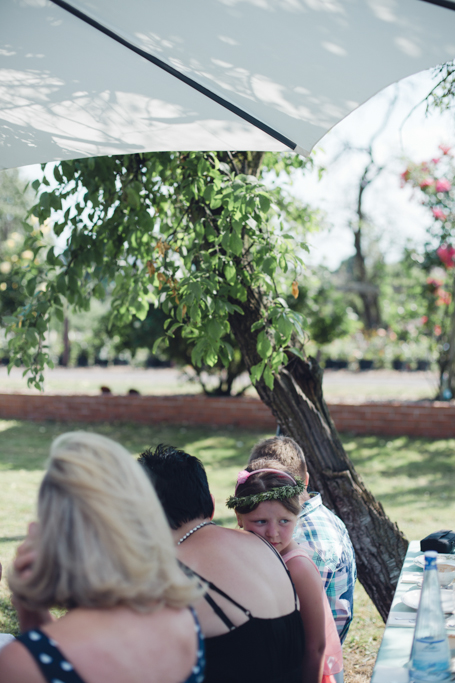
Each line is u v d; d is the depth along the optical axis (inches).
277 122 83.6
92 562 42.6
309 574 71.3
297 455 96.7
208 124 87.2
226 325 118.2
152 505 46.7
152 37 70.9
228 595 58.7
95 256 135.3
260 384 131.8
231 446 351.9
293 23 65.2
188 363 421.4
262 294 130.6
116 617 43.9
